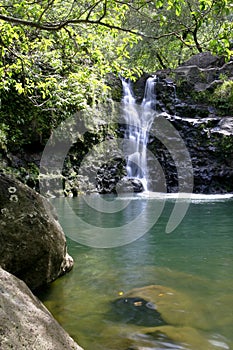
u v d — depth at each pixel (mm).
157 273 3252
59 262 3059
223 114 13094
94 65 5430
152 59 18438
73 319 2254
